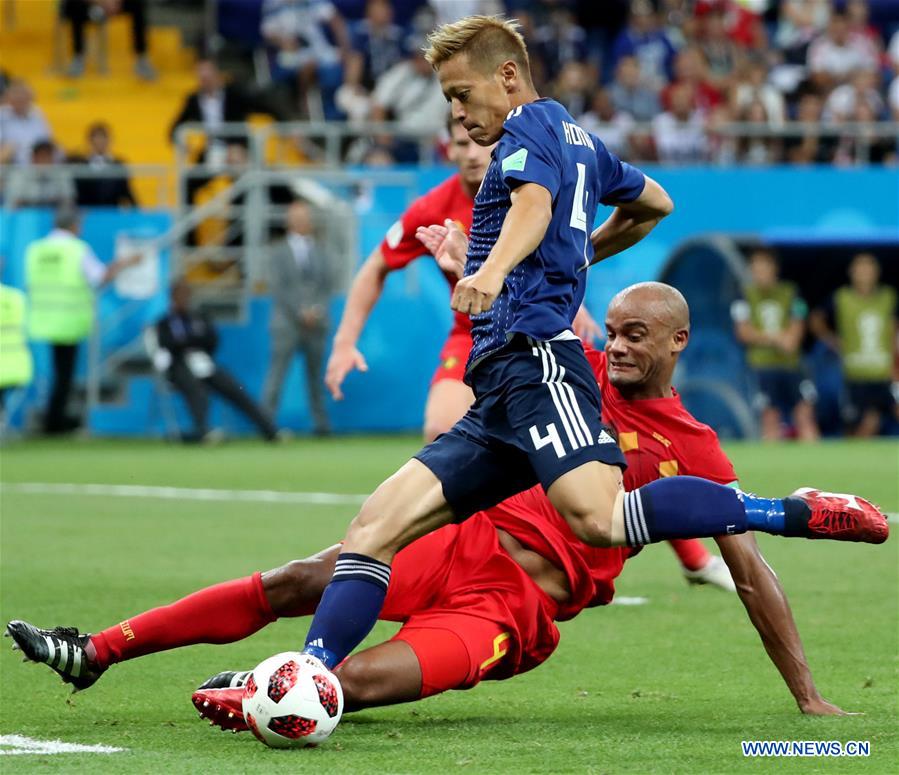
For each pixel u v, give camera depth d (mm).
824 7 88688
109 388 70062
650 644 22875
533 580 17781
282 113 75688
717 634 23719
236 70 89250
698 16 84625
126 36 92688
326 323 67000
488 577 17391
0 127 76938
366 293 28734
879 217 71562
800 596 27312
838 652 21812
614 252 18562
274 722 15406
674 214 70438
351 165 74438
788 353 64438
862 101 77250
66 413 68062
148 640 17266
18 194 69625
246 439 68000
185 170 71000
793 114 79688
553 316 16047
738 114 76375
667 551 34500
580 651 22297
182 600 17484
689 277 64562
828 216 71188
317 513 40219
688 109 74562
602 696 18984
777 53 84625
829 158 74500
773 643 17594
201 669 20672
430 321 70000
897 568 30969
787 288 64250
